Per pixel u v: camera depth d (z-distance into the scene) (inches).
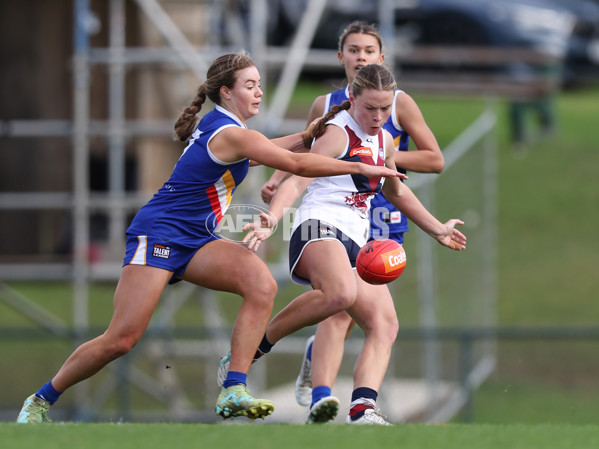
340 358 755.4
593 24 2458.2
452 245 748.0
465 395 1223.5
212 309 1487.5
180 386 1444.4
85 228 1475.1
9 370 1487.5
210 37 1562.5
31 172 1700.3
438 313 1448.1
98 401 1401.3
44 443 530.0
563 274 1900.8
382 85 681.6
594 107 2706.7
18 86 1679.4
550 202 2158.0
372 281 701.3
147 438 544.4
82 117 1451.8
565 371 1593.3
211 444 526.3
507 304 1806.1
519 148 2381.9
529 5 2415.1
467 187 1526.8
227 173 679.1
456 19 2362.2
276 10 2185.0
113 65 1486.2
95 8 1596.9
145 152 1582.2
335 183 721.6
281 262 1392.7
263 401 655.8
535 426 622.8
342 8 2235.5
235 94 677.3
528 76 2262.6
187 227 679.1
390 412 1296.8
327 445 524.4
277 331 694.5
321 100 808.3
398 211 832.3
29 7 1673.2
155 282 673.6
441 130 2390.5
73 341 1240.2
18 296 1624.0
